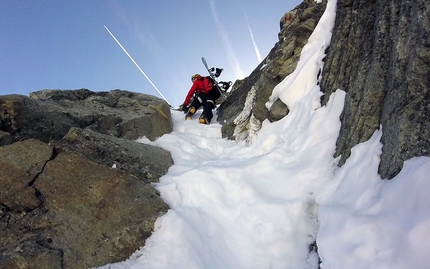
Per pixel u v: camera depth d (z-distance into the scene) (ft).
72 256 10.49
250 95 22.20
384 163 10.00
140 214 12.21
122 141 16.72
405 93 10.01
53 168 12.39
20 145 12.60
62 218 11.30
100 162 14.21
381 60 11.86
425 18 9.70
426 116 9.25
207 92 25.72
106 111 19.92
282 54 21.02
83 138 14.98
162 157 17.19
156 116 21.20
